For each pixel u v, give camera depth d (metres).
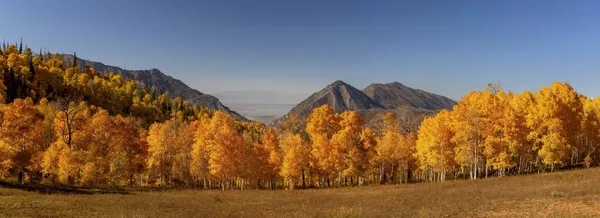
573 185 30.88
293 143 59.12
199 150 55.78
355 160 57.22
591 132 54.16
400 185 50.19
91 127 57.38
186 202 32.84
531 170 58.22
